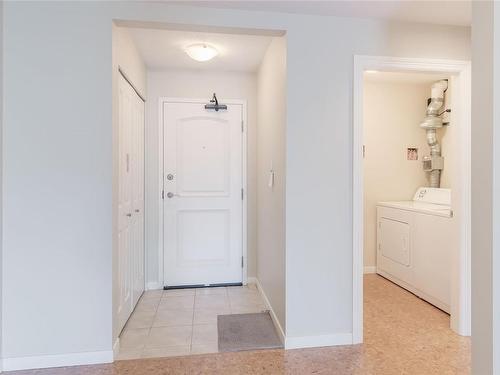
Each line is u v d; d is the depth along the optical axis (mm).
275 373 1900
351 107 2215
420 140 3949
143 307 2900
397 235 3443
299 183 2174
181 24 2039
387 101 3928
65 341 1979
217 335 2367
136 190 2904
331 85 2189
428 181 3871
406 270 3291
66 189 1970
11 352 1930
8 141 1908
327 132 2193
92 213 1992
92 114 1984
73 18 1959
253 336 2346
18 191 1925
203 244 3477
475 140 1291
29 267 1939
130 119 2639
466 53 2322
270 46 2686
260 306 2932
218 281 3504
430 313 2760
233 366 1974
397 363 2006
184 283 3445
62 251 1970
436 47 2295
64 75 1955
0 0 1876
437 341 2281
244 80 3479
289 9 2084
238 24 2082
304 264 2186
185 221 3443
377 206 3871
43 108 1941
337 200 2213
